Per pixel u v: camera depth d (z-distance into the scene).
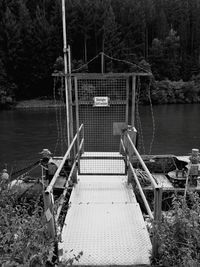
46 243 2.75
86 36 57.22
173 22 75.19
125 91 6.07
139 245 3.72
